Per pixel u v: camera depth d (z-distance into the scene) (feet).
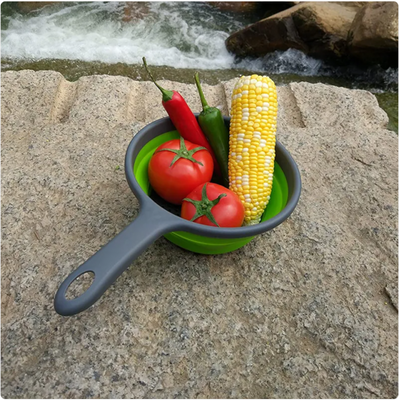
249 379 1.13
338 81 3.80
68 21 3.92
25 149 1.75
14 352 1.12
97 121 1.93
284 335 1.22
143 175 1.37
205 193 1.19
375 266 1.44
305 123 2.06
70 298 1.21
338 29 3.68
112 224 1.45
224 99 2.24
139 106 2.12
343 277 1.39
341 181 1.75
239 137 1.32
